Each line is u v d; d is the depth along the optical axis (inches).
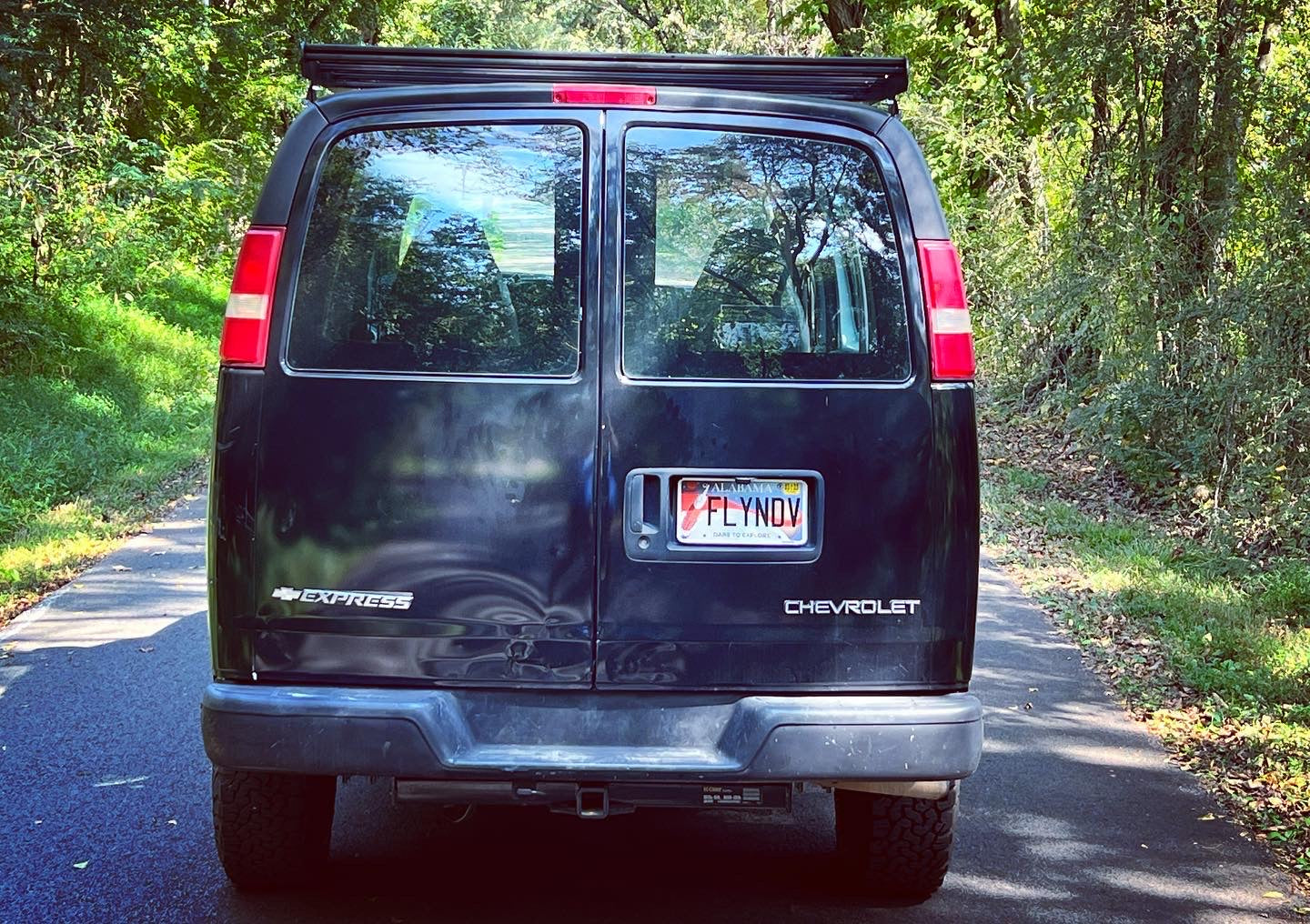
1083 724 242.8
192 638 280.2
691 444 139.5
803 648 140.3
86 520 404.5
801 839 184.5
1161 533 427.8
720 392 139.9
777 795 141.3
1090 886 169.3
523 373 139.6
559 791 138.2
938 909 160.7
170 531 405.1
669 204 142.7
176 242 1059.9
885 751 137.1
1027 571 379.2
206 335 892.0
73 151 735.7
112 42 738.2
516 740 138.6
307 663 138.6
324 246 140.8
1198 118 491.2
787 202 143.8
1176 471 481.4
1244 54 483.2
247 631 138.6
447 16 1749.5
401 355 139.6
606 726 139.1
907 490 141.5
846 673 140.9
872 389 141.6
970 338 143.7
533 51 146.3
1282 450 386.9
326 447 138.4
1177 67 492.7
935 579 141.6
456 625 138.4
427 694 136.9
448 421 138.5
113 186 792.3
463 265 141.4
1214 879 172.6
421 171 142.5
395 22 1476.4
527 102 142.9
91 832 177.8
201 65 1031.6
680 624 139.1
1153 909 162.7
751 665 139.9
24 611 305.9
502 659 138.6
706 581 139.3
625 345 140.5
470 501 138.4
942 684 142.3
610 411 139.4
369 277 140.9
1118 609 327.9
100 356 668.7
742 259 142.4
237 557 138.1
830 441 140.8
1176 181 494.3
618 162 142.7
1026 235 674.2
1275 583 339.3
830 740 136.6
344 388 138.4
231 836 153.4
